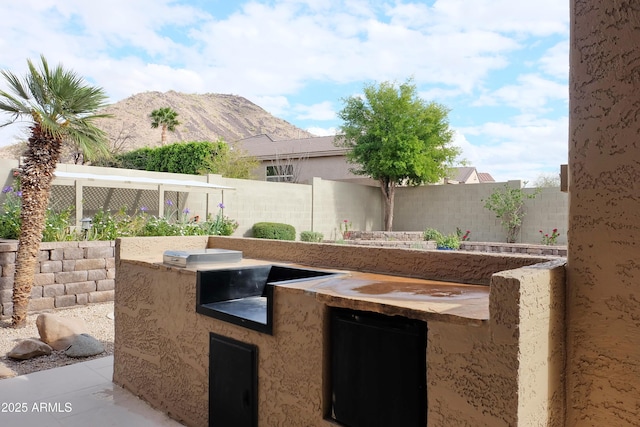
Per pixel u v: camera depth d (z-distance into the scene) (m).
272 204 14.92
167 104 86.44
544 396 1.69
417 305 1.84
